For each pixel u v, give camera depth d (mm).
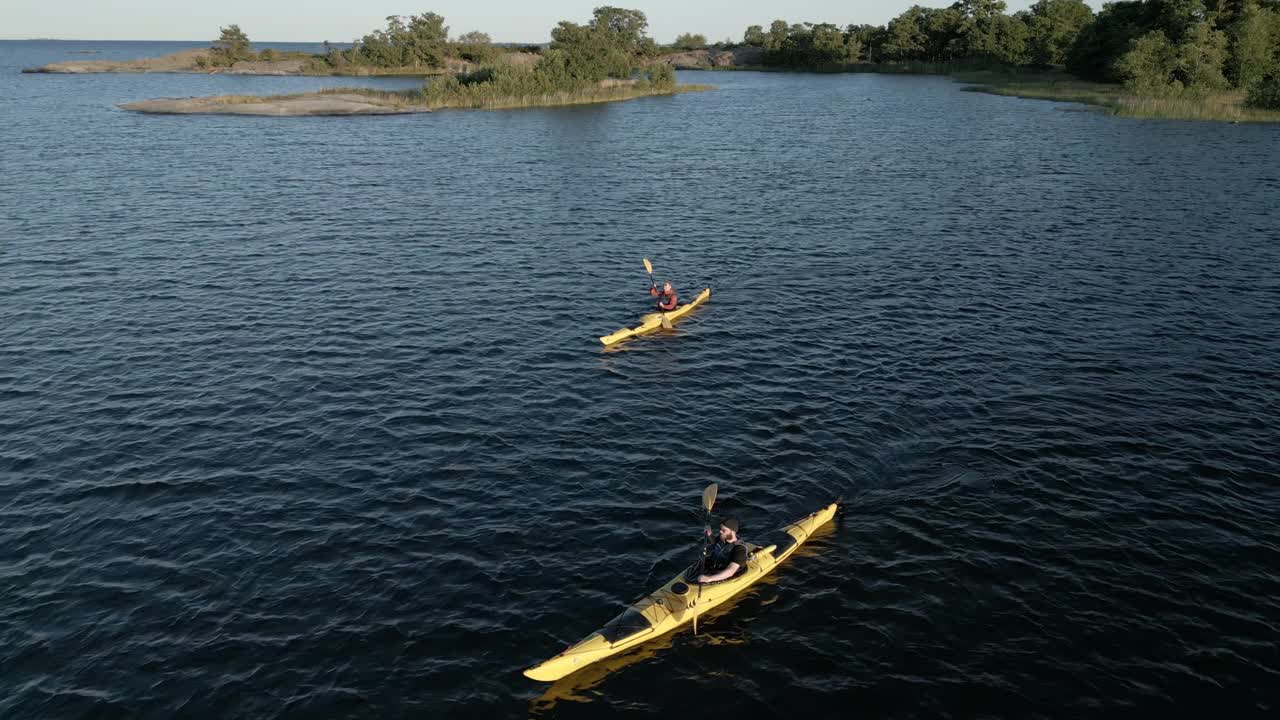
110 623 13602
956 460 18453
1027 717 11695
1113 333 25734
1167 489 17219
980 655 12867
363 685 12312
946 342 25219
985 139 68875
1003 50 146125
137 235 37812
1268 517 16234
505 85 103062
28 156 59188
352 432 19922
